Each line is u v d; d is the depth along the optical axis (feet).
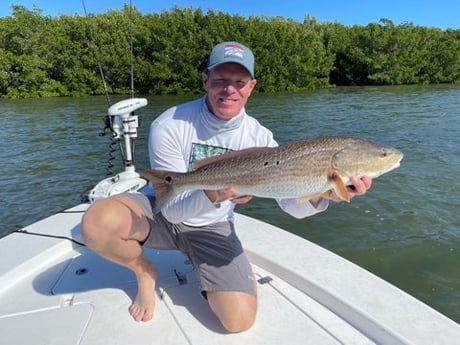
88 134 44.45
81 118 57.98
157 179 7.16
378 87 125.18
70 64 106.32
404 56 135.13
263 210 20.74
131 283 8.37
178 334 6.88
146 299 7.35
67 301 7.84
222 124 7.72
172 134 7.76
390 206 20.31
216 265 7.38
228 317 6.78
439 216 18.97
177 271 8.87
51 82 104.88
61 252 9.55
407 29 140.77
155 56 110.11
